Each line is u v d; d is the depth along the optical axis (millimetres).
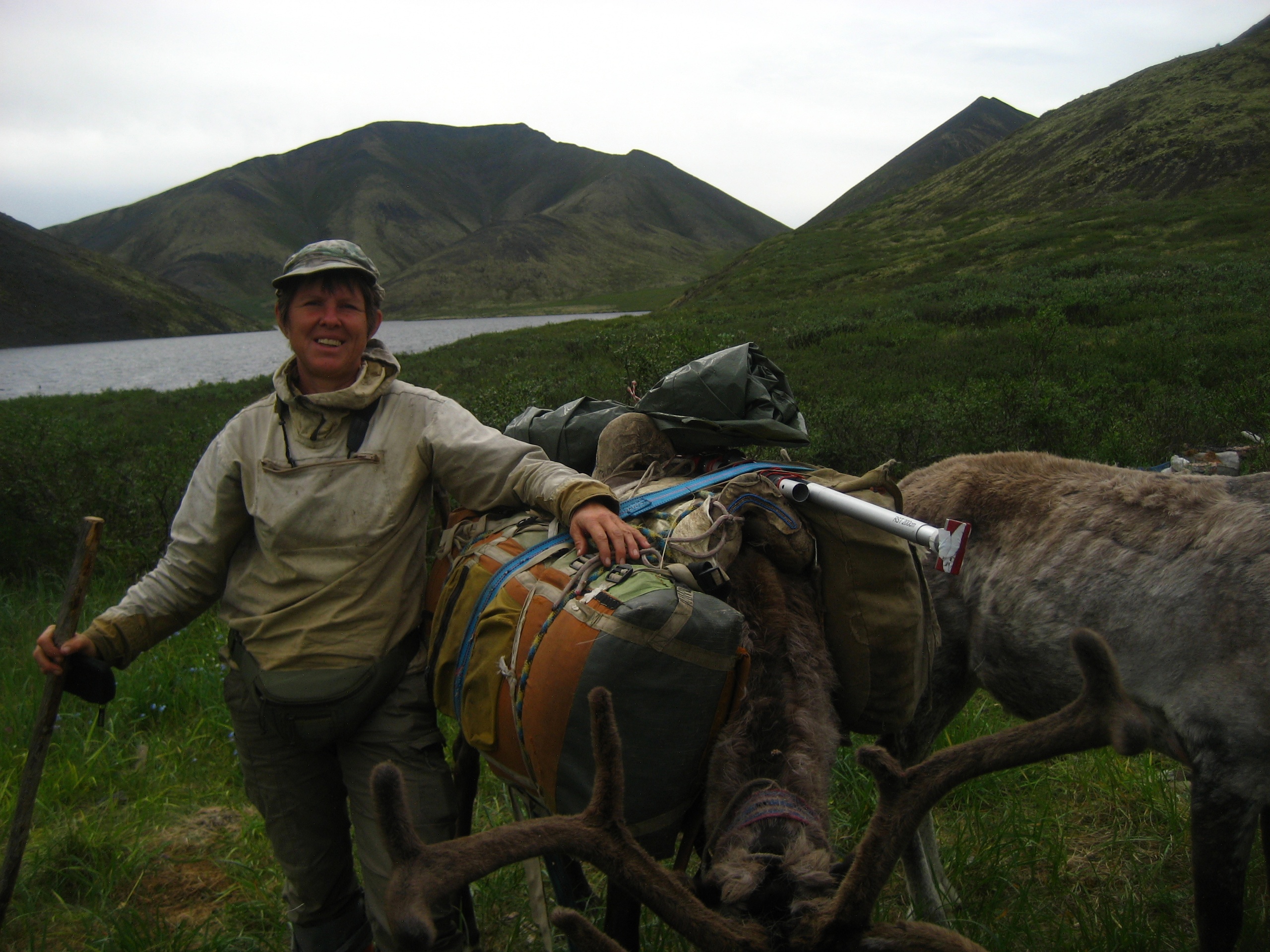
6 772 4625
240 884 3965
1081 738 1609
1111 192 64938
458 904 2982
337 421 2600
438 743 2709
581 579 2309
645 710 2158
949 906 3568
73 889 4012
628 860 1735
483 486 2637
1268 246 35844
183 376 49156
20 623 6488
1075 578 3227
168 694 5500
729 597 2465
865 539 2635
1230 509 2994
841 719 2775
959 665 3691
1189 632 2941
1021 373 13508
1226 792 2859
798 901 1793
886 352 18250
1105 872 3844
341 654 2533
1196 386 10312
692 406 2990
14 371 58188
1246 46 81688
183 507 2701
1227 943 2914
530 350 30359
